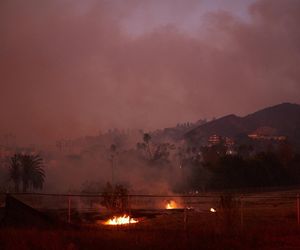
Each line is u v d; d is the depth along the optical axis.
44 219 24.44
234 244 19.81
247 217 35.84
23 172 98.00
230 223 25.69
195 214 40.81
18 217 23.56
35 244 18.28
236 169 106.06
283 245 20.02
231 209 26.86
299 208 30.69
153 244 19.19
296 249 19.06
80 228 24.52
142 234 21.66
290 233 23.25
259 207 51.88
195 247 19.00
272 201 63.09
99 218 35.72
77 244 18.78
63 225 24.30
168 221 33.72
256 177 106.69
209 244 19.69
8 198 24.27
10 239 18.72
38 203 54.22
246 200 64.50
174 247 18.84
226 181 105.12
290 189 96.50
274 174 111.31
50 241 18.50
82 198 62.16
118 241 19.64
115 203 35.38
